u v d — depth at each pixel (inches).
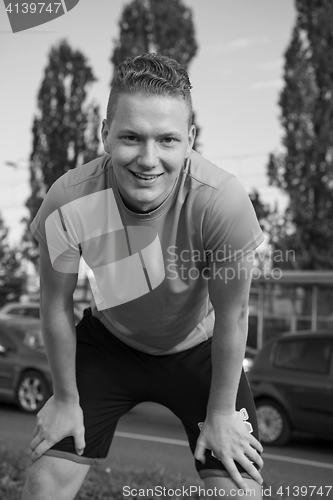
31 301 1133.7
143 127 71.6
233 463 85.8
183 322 89.0
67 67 1119.0
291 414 274.1
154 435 293.3
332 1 892.6
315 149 866.1
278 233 847.7
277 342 293.0
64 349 86.0
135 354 92.1
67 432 87.8
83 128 1109.1
